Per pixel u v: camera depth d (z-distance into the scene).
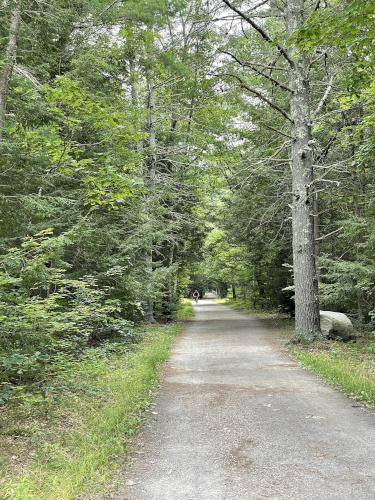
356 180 16.06
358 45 7.07
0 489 3.82
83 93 7.66
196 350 13.64
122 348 12.05
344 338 14.32
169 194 19.06
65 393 7.23
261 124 18.81
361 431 5.73
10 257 6.10
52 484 4.06
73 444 5.09
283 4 14.07
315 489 4.12
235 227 22.45
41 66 9.87
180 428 6.04
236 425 6.11
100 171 7.66
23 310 5.85
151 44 14.90
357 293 16.05
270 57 15.12
